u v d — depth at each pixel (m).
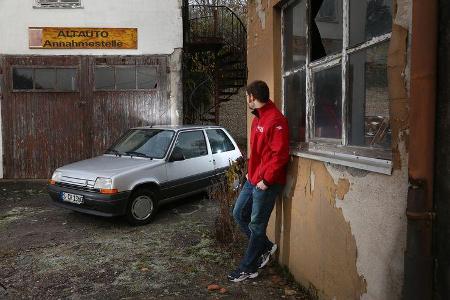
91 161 7.01
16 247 5.46
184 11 13.28
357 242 2.84
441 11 2.04
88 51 11.16
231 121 21.50
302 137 4.02
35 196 8.91
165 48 11.32
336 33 3.24
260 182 3.86
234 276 4.23
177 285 4.22
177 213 7.18
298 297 3.76
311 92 3.76
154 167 6.66
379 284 2.58
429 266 2.13
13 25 10.95
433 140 2.09
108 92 11.27
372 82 2.74
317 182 3.47
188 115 14.91
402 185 2.34
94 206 6.08
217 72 14.22
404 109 2.31
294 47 4.14
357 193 2.84
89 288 4.19
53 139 11.20
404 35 2.29
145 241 5.65
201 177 7.55
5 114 11.05
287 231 4.19
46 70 11.10
